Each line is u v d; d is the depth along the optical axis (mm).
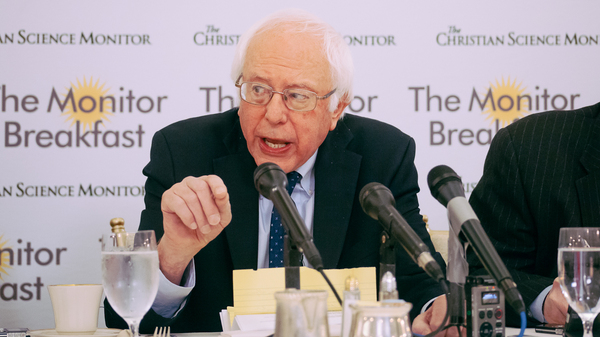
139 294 1161
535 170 2162
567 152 2186
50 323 3334
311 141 1938
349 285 1058
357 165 2166
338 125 2268
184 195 1437
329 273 1408
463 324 1213
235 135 2229
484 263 1087
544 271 2125
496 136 2336
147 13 3424
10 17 3361
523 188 2166
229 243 2031
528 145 2211
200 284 2045
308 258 1076
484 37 3531
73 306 1425
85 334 1433
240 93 1917
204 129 2268
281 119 1861
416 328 1441
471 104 3520
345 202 2098
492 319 1173
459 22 3527
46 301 3338
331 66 1928
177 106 3434
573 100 3561
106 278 1167
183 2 3438
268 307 1395
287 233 1164
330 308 1400
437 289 1731
